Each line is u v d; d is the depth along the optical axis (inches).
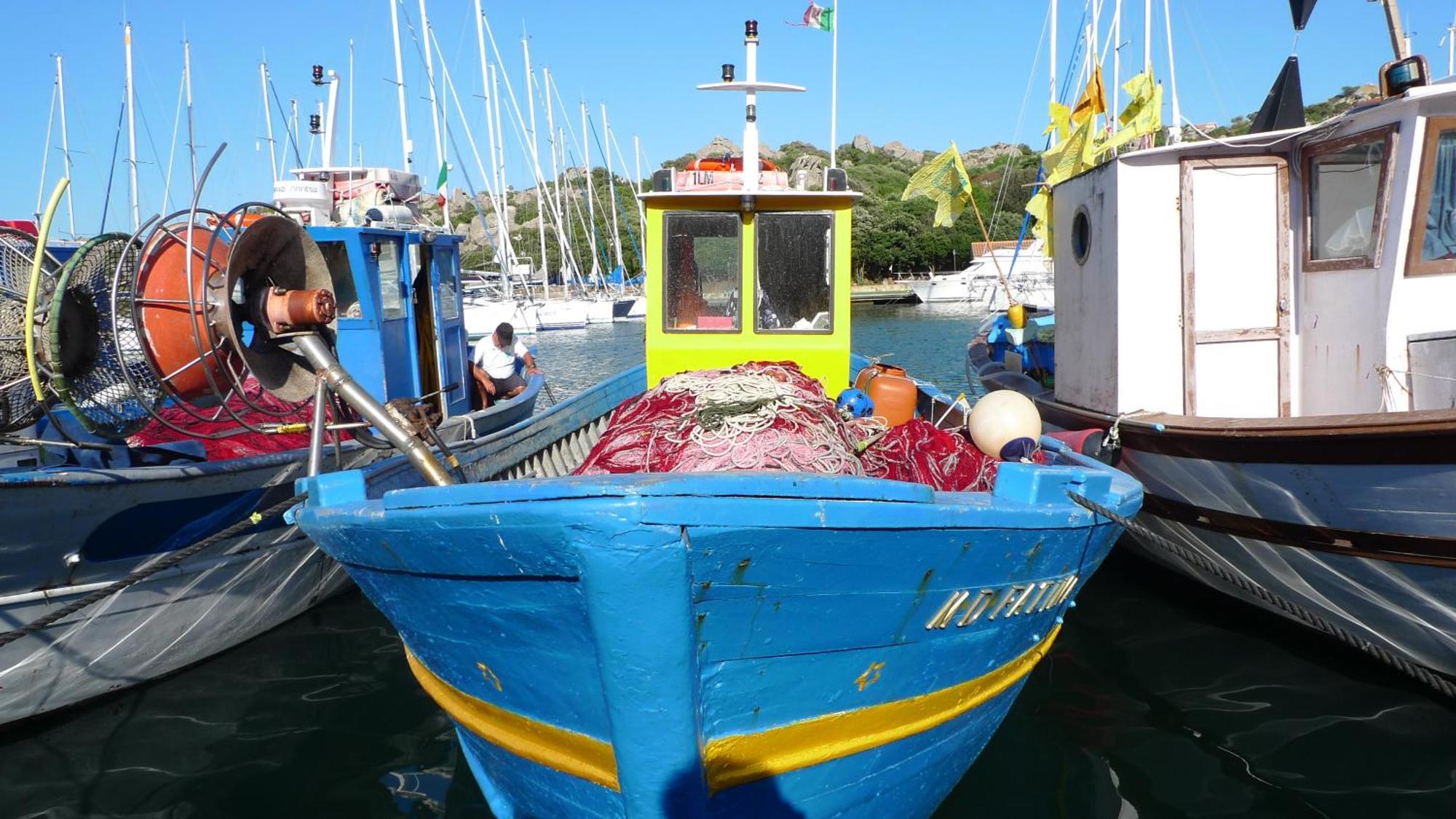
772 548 126.0
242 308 200.7
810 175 260.1
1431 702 234.2
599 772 151.9
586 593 124.5
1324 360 258.8
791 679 142.3
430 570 141.5
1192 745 219.9
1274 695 240.5
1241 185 266.5
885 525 130.5
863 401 216.2
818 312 263.7
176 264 201.6
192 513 258.7
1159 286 271.7
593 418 356.2
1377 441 208.2
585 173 2121.1
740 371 198.1
